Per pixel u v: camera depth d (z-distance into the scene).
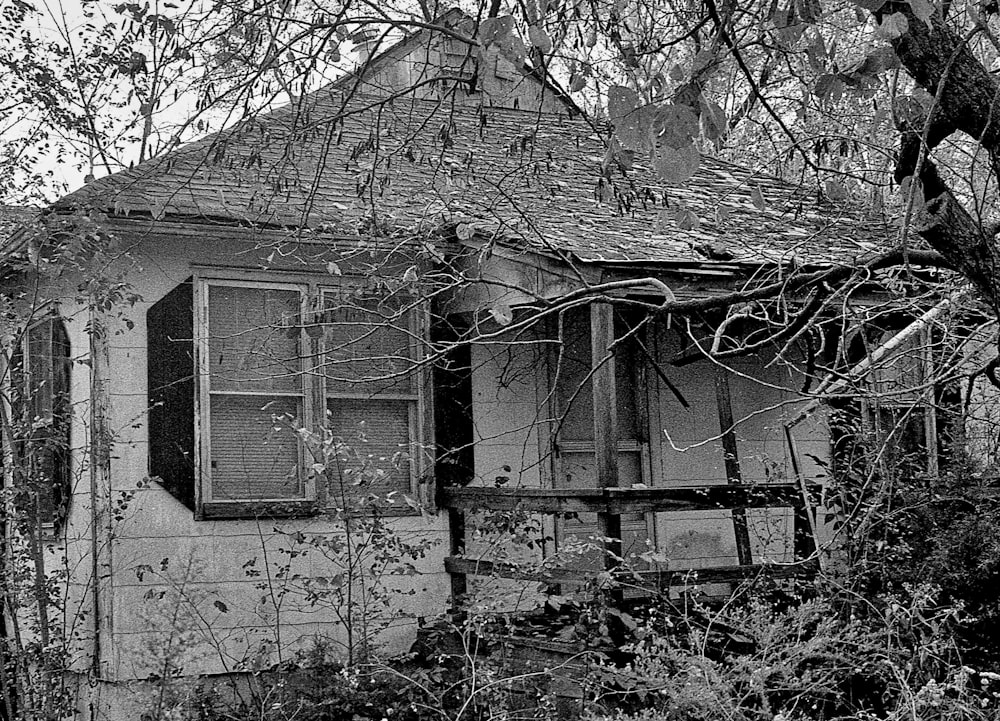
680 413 12.09
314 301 10.20
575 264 9.12
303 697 8.73
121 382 9.48
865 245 10.95
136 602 9.27
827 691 7.38
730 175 13.86
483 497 10.16
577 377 11.53
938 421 11.27
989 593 9.27
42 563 9.27
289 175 10.34
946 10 5.22
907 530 9.84
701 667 7.43
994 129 5.09
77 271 9.56
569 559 9.05
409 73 12.68
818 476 10.23
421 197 10.11
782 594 9.95
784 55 5.43
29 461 9.50
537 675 8.26
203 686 9.29
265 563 9.26
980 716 6.63
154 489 9.50
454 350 10.82
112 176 9.82
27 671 9.07
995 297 5.33
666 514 11.88
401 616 9.80
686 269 9.15
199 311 9.82
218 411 9.87
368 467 9.89
